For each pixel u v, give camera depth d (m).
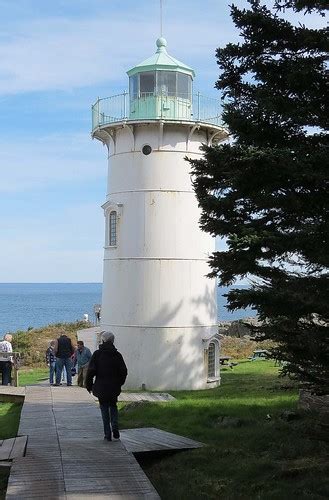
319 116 8.02
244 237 7.80
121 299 22.48
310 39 8.02
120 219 22.78
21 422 12.84
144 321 22.09
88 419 13.15
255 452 10.73
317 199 7.91
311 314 8.23
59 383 19.67
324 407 11.80
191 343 22.17
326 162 7.56
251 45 8.36
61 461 9.65
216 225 8.63
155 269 22.19
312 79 7.89
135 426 12.97
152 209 22.36
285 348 8.39
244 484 9.16
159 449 10.66
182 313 22.17
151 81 22.48
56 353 19.66
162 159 22.41
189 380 21.95
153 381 21.86
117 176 23.08
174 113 22.33
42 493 8.18
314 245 7.61
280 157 7.43
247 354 32.00
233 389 19.50
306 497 8.23
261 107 7.98
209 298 22.86
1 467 9.66
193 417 13.63
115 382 11.03
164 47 23.06
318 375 8.19
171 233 22.31
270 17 8.23
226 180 8.19
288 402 14.57
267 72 8.25
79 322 44.03
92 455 10.02
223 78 8.67
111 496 8.09
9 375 20.41
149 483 8.64
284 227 8.39
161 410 14.57
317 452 10.20
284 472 9.26
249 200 8.45
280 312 7.75
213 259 8.55
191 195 22.59
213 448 10.93
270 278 8.44
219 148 8.20
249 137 8.19
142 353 22.02
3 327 75.69
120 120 22.34
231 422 12.83
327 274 7.95
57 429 12.09
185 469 10.03
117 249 22.78
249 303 7.84
